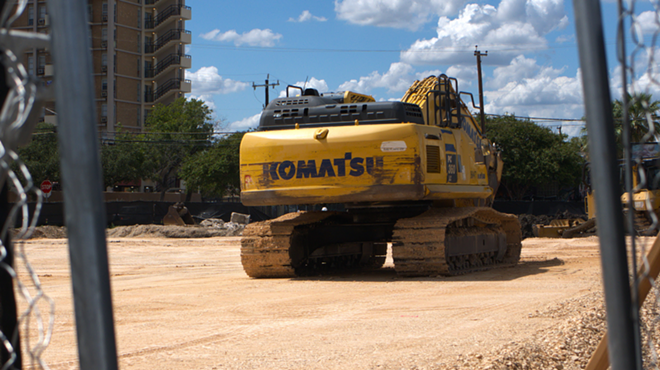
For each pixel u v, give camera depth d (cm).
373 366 546
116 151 6794
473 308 860
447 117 1355
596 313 724
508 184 5847
